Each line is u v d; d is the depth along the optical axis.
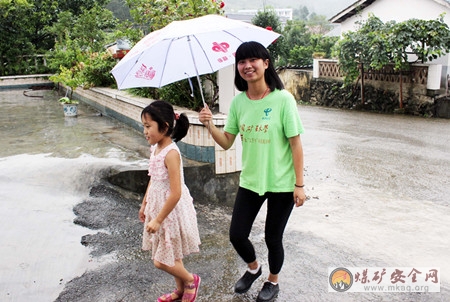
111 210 4.17
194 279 2.73
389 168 6.36
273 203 2.65
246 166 2.68
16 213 3.89
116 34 7.56
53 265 3.23
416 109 11.66
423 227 4.18
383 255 3.56
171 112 2.53
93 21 14.11
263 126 2.56
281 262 2.78
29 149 5.63
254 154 2.61
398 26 11.38
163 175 2.56
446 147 7.70
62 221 3.89
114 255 3.45
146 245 2.72
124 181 4.56
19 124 7.52
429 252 3.63
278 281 3.11
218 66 2.65
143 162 4.88
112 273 3.18
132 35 6.97
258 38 2.82
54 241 3.55
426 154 7.18
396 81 12.10
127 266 3.28
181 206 2.63
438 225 4.23
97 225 3.90
